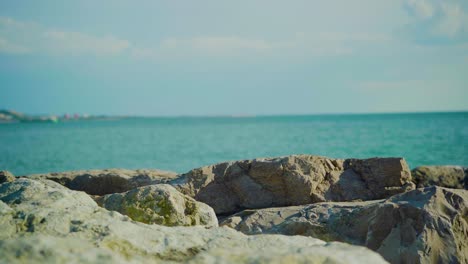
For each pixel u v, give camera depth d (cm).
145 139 5575
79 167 2894
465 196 827
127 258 422
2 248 350
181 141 5009
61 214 527
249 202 1162
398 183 1175
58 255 351
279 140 4597
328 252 389
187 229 543
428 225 726
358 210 850
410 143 3834
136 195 824
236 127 9106
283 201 1148
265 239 505
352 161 1225
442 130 5816
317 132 5988
